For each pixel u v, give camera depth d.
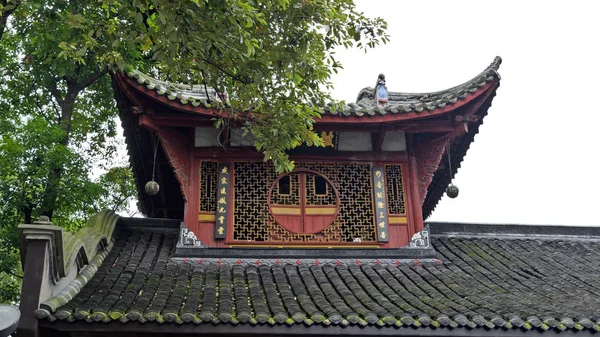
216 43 7.89
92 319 7.85
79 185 16.16
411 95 13.67
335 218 12.12
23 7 10.05
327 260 11.45
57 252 8.22
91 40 9.20
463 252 12.55
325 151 12.52
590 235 13.90
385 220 12.16
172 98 10.97
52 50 15.34
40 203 15.36
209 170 12.24
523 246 13.25
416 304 9.27
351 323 8.34
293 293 9.74
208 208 11.97
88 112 20.34
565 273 11.70
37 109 19.16
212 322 8.12
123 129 12.02
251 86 9.51
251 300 9.29
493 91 11.80
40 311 7.63
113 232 11.70
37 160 15.26
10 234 15.52
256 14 7.81
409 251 11.77
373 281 10.51
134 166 13.59
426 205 16.83
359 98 15.14
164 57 8.23
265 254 11.38
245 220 11.93
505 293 10.15
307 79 9.46
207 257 11.18
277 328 8.27
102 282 9.48
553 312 8.97
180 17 7.57
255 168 12.32
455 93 11.73
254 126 10.00
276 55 8.86
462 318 8.51
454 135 12.35
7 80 18.23
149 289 9.32
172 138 11.95
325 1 8.98
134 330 7.98
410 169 12.68
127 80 10.54
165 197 15.40
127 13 8.70
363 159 12.60
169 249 11.64
